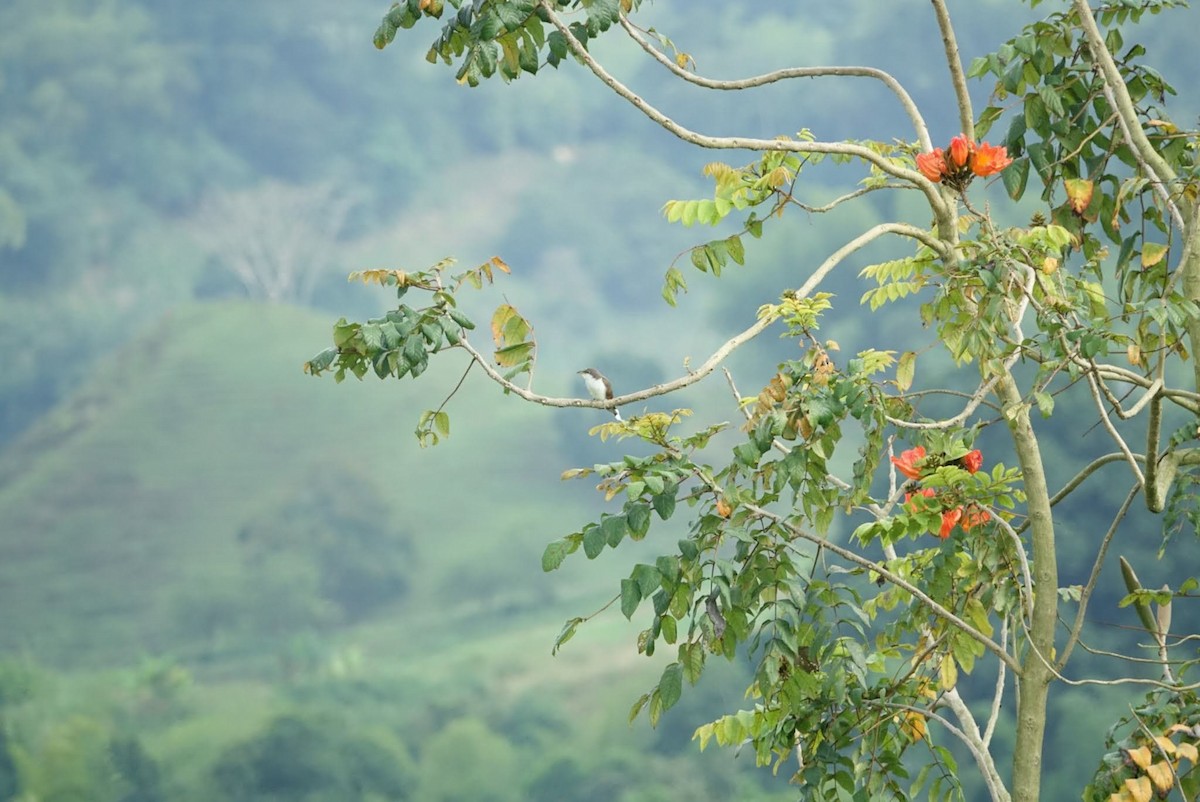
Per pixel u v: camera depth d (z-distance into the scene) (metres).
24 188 107.12
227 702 59.56
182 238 111.00
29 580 74.81
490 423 87.94
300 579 71.69
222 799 48.44
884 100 98.62
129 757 49.19
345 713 56.19
